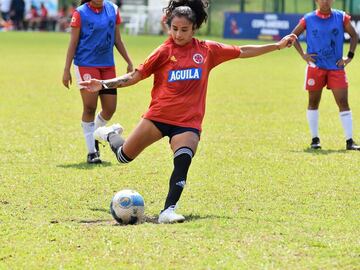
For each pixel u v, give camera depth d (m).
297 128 39.97
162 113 21.27
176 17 20.94
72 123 40.81
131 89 59.97
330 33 33.72
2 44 109.00
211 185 25.77
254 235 19.17
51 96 53.53
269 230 19.67
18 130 37.97
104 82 21.12
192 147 21.09
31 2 152.12
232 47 21.94
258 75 73.06
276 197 24.06
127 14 147.88
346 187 25.64
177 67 21.19
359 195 24.42
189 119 21.27
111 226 20.12
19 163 29.52
